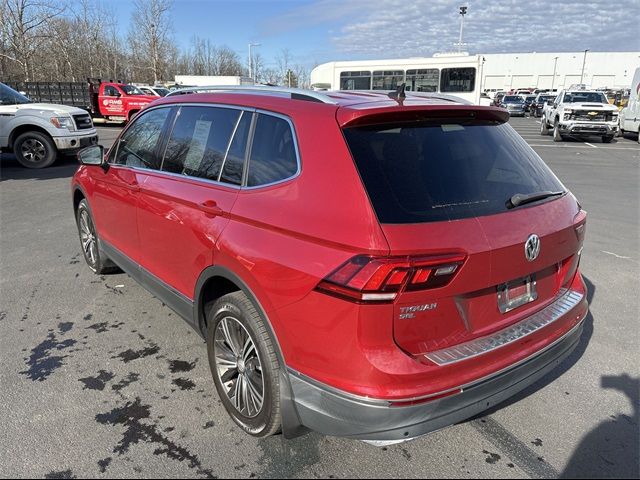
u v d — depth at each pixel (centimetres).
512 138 299
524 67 9925
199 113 344
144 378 345
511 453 275
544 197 274
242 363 281
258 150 282
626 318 438
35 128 1204
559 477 257
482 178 255
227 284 312
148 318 435
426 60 2181
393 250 209
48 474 256
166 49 5491
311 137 251
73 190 525
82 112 1264
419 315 218
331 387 225
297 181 249
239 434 288
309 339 230
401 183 230
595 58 9612
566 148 1836
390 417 214
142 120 420
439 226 221
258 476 257
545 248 258
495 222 238
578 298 296
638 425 297
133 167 405
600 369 358
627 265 571
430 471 261
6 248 624
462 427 296
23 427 292
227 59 7181
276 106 282
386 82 2275
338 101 265
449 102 287
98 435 286
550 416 306
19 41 3812
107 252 472
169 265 349
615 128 2008
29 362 363
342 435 229
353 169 229
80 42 4825
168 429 292
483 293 239
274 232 250
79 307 455
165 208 343
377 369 212
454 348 231
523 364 248
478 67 2111
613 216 799
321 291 222
